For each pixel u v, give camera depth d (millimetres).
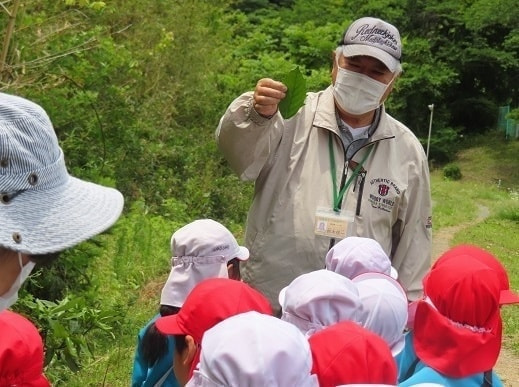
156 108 10516
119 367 4637
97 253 4473
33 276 3822
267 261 3008
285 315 2412
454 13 29891
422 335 2447
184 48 11805
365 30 2979
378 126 3086
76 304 3127
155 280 6812
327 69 19266
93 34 6020
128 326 5180
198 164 10422
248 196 10828
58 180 1418
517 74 31156
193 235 2805
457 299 2365
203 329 2238
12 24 4105
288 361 1668
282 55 20766
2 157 1337
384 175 3062
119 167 8273
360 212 3012
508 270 11008
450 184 24453
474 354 2346
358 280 2660
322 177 3012
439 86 28984
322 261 2967
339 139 3029
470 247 2947
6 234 1315
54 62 5289
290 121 3064
